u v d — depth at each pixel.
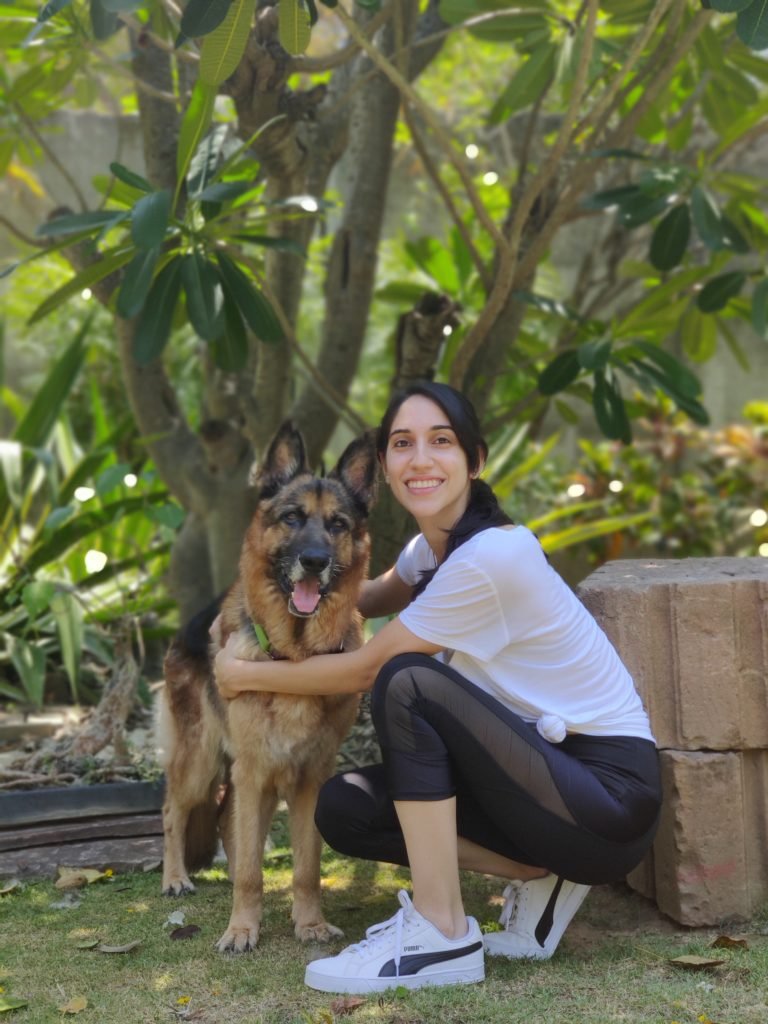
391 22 5.07
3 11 4.44
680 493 7.80
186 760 3.33
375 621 5.07
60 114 8.47
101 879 3.43
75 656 5.38
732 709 2.93
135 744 4.68
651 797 2.60
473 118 8.72
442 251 6.52
